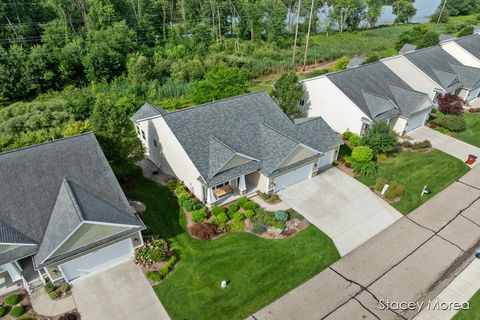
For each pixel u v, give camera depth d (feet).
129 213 64.59
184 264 65.46
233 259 66.28
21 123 108.06
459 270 65.72
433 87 131.23
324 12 310.24
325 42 254.27
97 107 77.36
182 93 157.58
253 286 61.36
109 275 63.00
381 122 99.55
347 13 283.38
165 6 225.56
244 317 56.39
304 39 257.96
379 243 71.51
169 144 84.38
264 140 86.74
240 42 230.07
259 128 89.56
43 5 193.26
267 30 240.32
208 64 176.55
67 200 60.90
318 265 65.82
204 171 76.02
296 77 109.81
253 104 93.91
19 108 115.03
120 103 135.74
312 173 90.84
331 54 216.13
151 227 73.92
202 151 79.36
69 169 66.13
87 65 163.12
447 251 69.92
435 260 67.72
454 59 152.25
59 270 58.59
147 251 65.67
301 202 82.53
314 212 79.41
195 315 56.54
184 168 82.33
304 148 83.15
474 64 152.05
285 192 85.92
